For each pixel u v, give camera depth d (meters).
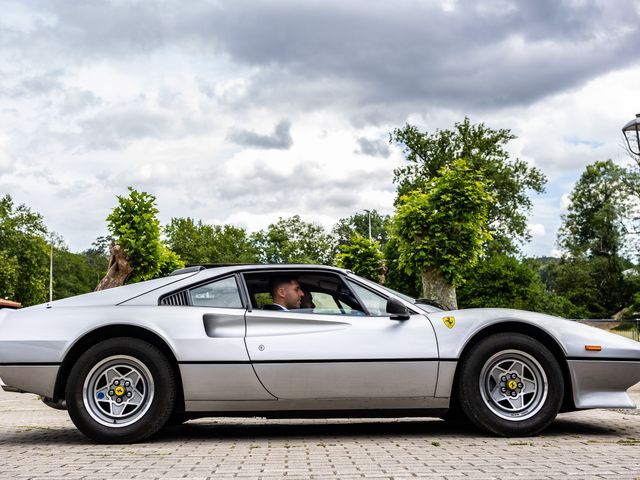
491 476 3.64
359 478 3.63
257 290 5.52
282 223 88.94
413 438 5.26
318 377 5.15
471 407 5.19
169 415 5.17
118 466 4.12
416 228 15.53
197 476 3.75
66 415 8.14
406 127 52.16
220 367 5.15
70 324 5.29
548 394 5.19
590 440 5.04
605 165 74.50
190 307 5.39
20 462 4.32
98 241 114.12
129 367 5.21
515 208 51.12
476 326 5.28
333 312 5.39
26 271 62.78
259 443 5.11
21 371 5.21
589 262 72.06
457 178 15.50
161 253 16.59
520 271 34.69
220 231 87.56
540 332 5.34
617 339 5.38
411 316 5.37
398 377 5.18
